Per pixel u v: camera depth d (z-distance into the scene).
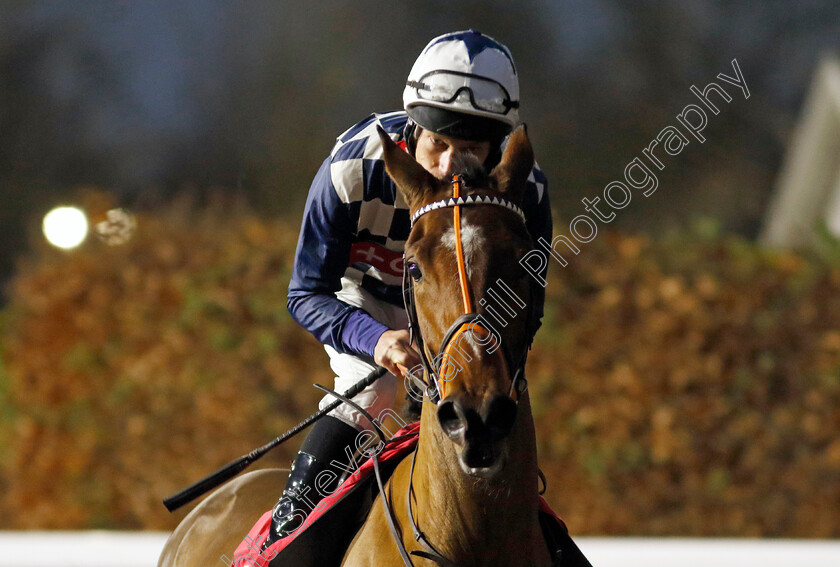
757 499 9.85
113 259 10.80
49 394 10.72
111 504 10.55
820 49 35.22
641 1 35.78
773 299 9.99
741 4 35.56
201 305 10.38
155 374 10.41
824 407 9.83
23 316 10.96
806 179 27.97
